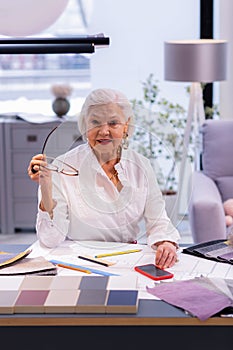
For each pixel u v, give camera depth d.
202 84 5.40
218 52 4.68
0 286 1.92
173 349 1.75
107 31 5.54
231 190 4.18
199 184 4.03
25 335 1.75
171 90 5.61
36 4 2.06
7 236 5.34
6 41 2.12
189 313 1.75
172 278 2.04
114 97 2.13
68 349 1.75
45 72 5.62
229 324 1.73
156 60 5.58
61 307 1.76
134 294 1.84
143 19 5.52
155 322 1.73
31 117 5.52
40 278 2.00
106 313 1.76
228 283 1.96
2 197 5.39
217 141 4.31
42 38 2.13
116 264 2.18
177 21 5.52
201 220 3.65
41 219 2.31
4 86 5.66
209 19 5.49
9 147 5.31
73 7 5.48
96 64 5.60
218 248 2.34
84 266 2.15
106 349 1.75
